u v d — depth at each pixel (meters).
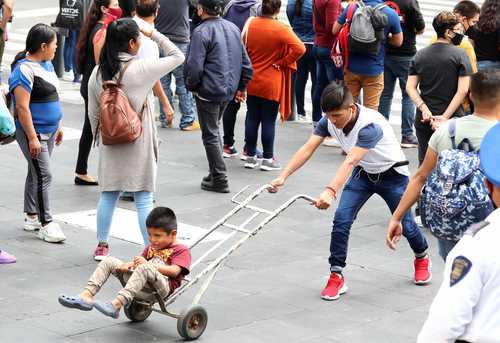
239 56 11.84
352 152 8.02
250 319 7.90
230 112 13.53
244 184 12.30
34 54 9.49
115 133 8.57
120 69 8.62
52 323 7.62
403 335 7.70
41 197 9.62
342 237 8.45
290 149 14.26
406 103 14.52
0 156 13.08
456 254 4.21
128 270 7.34
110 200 9.05
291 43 12.48
